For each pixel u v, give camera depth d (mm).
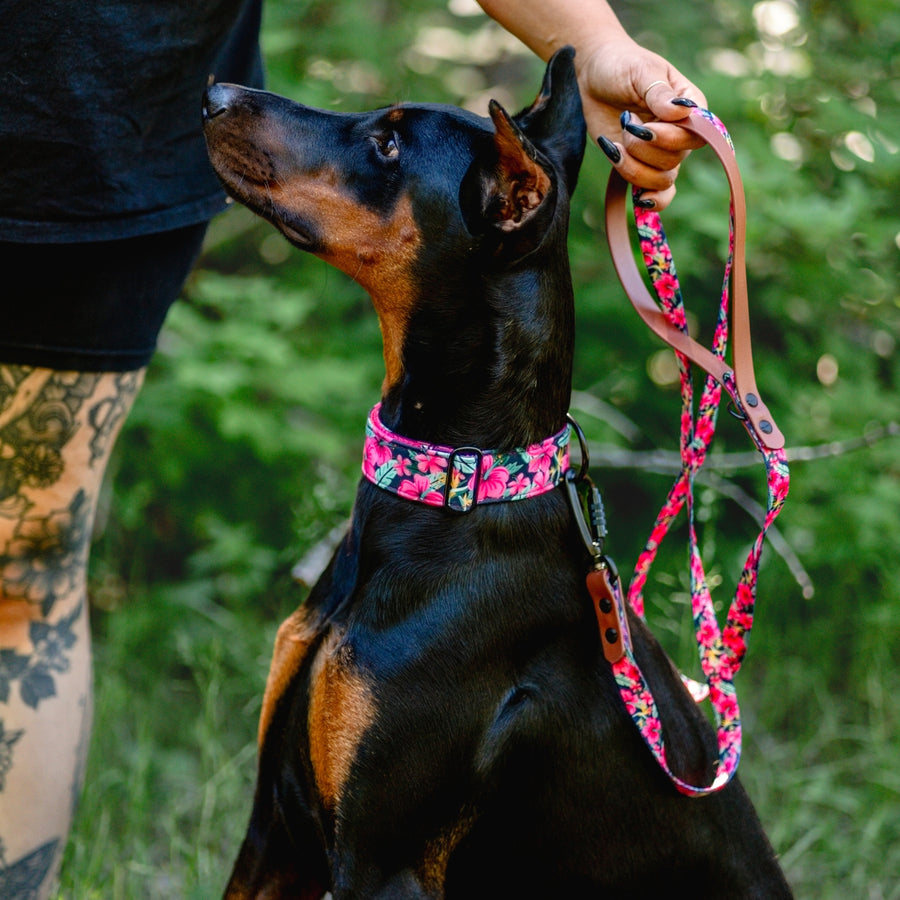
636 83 2674
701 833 2523
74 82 2551
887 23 5297
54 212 2600
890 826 4000
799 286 5172
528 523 2432
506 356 2422
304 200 2559
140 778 3758
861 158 5090
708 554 4117
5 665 2809
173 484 5086
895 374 5527
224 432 4789
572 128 2596
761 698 4812
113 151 2635
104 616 5266
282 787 2514
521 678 2389
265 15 5039
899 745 4242
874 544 4930
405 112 2543
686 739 2602
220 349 4918
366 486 2500
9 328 2678
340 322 5617
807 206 4727
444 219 2447
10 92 2514
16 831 2812
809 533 5289
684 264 5102
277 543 5402
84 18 2535
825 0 5457
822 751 4500
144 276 2830
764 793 4023
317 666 2404
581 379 5477
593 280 5371
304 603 2572
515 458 2422
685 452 2691
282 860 2607
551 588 2434
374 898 2312
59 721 2861
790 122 5277
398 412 2486
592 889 2480
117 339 2826
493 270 2424
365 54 5309
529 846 2449
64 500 2850
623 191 2773
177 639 4746
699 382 5605
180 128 2787
